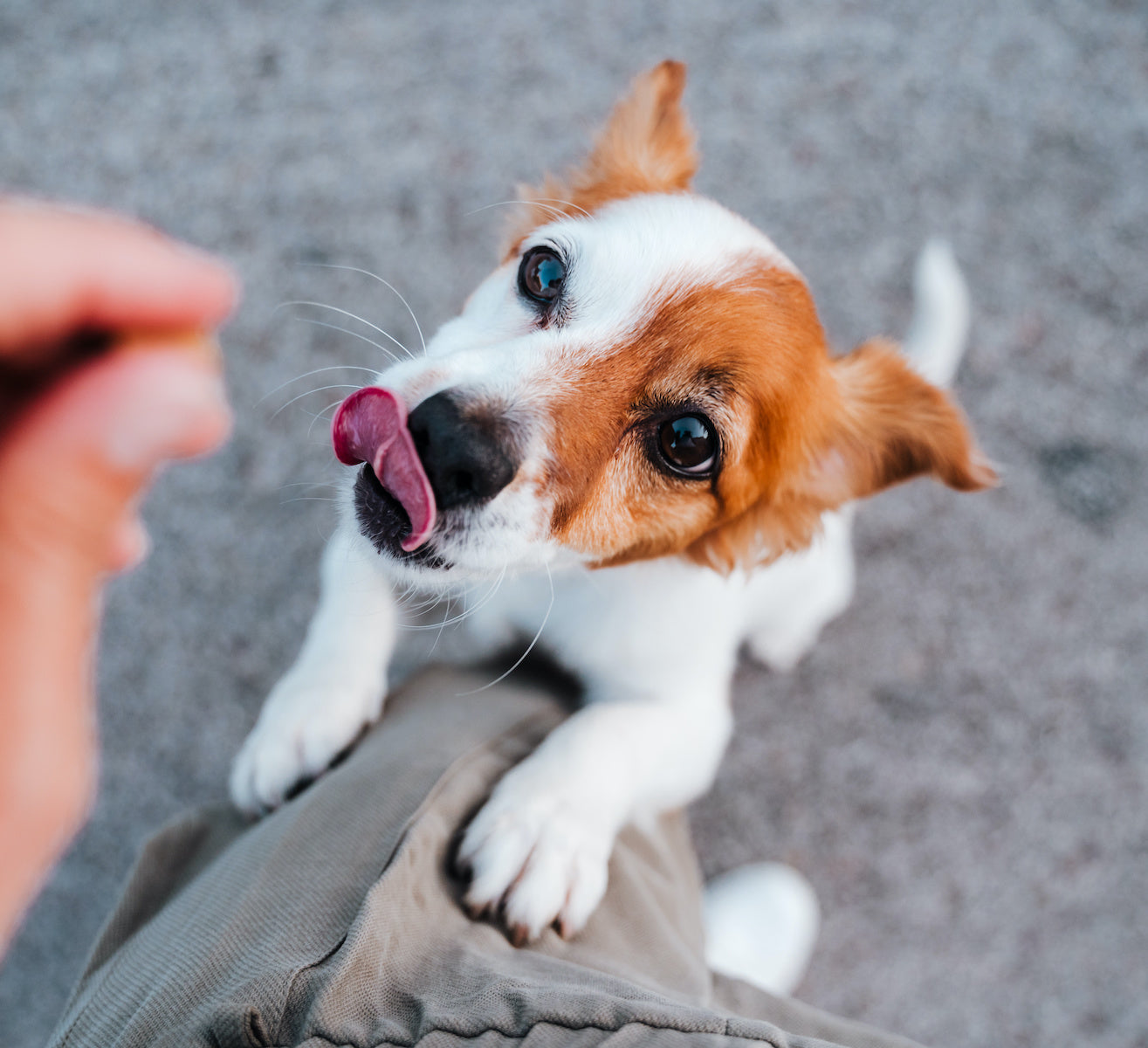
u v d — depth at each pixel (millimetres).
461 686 387
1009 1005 526
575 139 569
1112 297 573
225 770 513
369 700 375
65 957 495
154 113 564
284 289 551
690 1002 298
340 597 391
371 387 289
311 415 543
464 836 321
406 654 508
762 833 530
